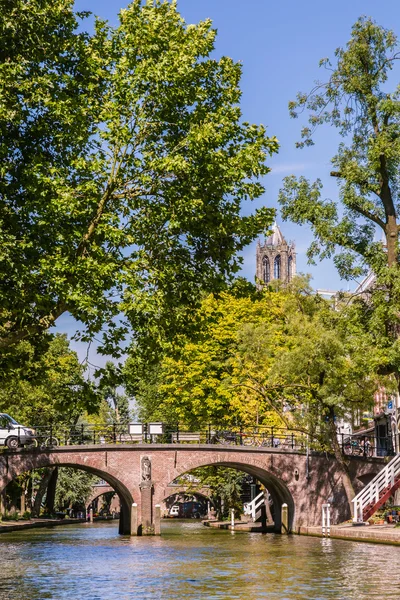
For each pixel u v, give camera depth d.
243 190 24.67
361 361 39.41
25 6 22.80
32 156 23.67
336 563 28.34
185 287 25.08
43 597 20.25
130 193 24.22
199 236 25.25
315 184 41.44
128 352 25.30
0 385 26.14
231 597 19.75
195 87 24.80
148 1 25.12
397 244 39.25
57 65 24.72
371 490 45.34
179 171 23.89
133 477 50.03
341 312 41.66
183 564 29.09
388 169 40.12
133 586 22.50
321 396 46.28
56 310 23.23
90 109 24.09
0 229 21.94
